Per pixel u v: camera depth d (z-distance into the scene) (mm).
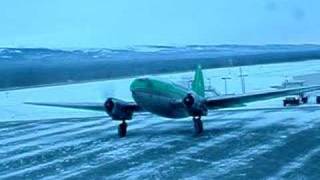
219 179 18719
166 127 36438
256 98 32000
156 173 20344
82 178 20016
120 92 80688
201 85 36406
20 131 38438
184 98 30312
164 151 25734
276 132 30766
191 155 24188
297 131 30828
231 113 43938
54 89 97438
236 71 146000
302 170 19703
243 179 18578
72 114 53375
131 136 32156
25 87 111250
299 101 51125
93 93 82375
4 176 21141
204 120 39219
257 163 21469
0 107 63969
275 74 118938
